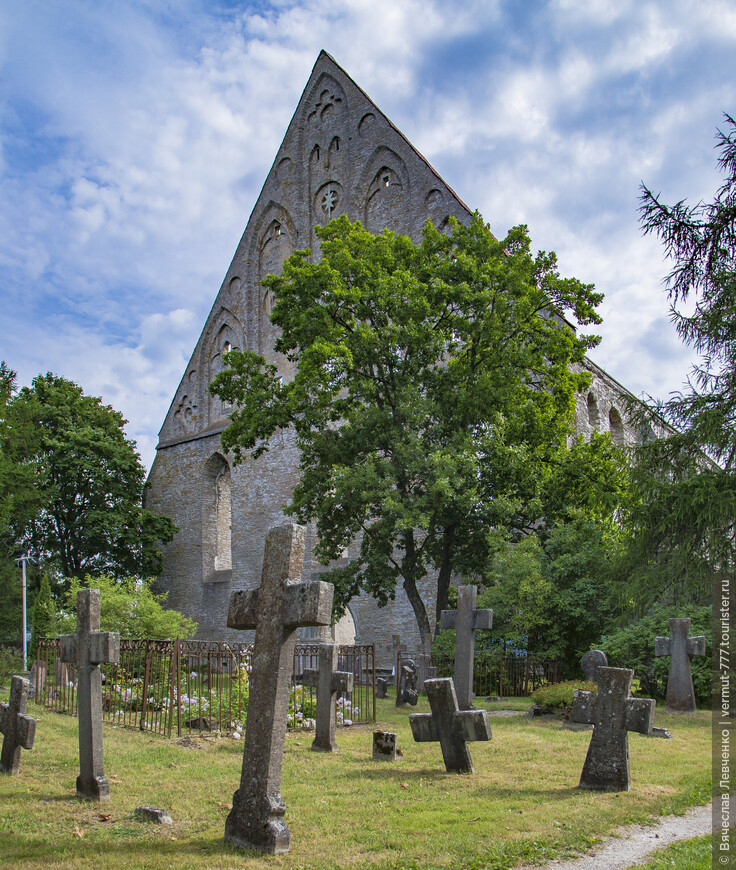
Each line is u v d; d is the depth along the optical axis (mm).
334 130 37406
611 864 6156
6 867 5906
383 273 22656
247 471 37500
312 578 32750
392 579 22375
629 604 16438
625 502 18391
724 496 14203
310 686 13117
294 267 23766
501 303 22625
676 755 11047
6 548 34469
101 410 41719
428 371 23016
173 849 6449
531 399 24516
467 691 15352
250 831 6516
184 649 13844
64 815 7512
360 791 8688
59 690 16359
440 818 7461
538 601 20156
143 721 13047
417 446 20891
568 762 10453
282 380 37344
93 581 24906
